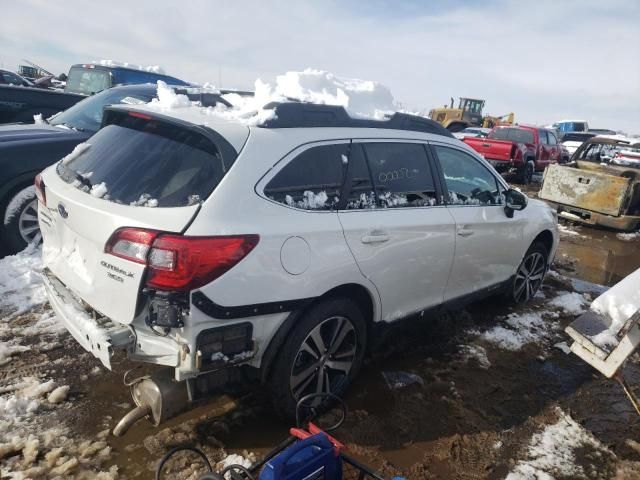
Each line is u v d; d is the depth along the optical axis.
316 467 2.08
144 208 2.41
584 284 6.28
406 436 3.02
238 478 2.06
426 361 3.91
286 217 2.65
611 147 11.27
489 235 4.12
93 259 2.53
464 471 2.79
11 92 6.90
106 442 2.72
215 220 2.38
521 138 15.86
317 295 2.77
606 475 2.87
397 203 3.33
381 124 3.40
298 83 3.54
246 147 2.60
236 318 2.45
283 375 2.77
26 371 3.28
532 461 2.92
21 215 4.84
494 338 4.38
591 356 2.72
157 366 3.42
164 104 3.17
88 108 6.02
